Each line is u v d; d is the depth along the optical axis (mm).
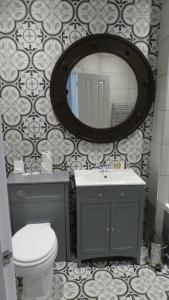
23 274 1354
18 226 1841
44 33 1844
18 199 1787
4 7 1784
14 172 1984
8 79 1894
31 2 1786
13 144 2014
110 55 1903
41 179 1827
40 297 1508
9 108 1945
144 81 1951
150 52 1935
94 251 1861
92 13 1842
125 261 1941
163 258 1894
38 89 1928
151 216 2076
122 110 1999
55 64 1881
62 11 1820
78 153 2072
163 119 1794
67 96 1936
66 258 1949
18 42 1840
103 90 1956
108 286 1682
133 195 1764
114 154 2102
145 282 1715
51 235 1594
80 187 1714
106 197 1754
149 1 1846
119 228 1828
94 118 1998
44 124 1997
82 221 1789
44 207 1823
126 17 1863
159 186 1851
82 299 1576
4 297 630
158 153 1903
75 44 1847
